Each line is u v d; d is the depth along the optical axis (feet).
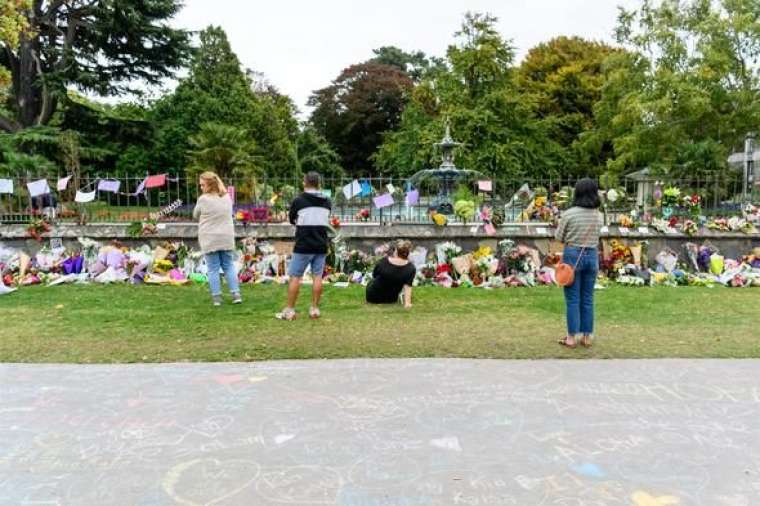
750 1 76.13
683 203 34.78
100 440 12.10
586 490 10.15
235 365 16.90
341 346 18.79
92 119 81.41
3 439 12.14
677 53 76.18
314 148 133.80
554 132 119.24
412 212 36.83
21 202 36.86
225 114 94.17
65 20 80.69
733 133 78.02
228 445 11.87
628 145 79.41
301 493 10.03
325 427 12.73
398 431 12.54
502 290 29.35
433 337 19.95
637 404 14.12
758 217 35.19
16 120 86.17
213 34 101.55
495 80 104.53
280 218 33.96
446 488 10.20
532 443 12.00
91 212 34.22
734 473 10.77
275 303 25.53
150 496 9.93
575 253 18.47
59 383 15.40
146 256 31.24
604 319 22.81
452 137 94.89
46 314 23.13
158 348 18.53
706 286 30.96
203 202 24.70
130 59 82.28
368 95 156.46
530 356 17.90
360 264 31.65
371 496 9.93
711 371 16.55
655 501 9.80
